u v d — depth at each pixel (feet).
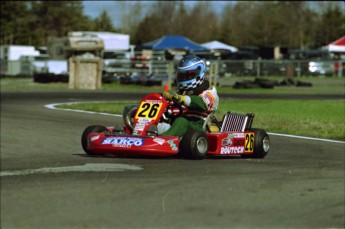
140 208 38.65
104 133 59.36
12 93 186.29
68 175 48.78
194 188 43.42
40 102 151.02
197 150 56.18
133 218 36.81
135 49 343.46
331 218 37.50
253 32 592.60
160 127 58.44
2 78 311.47
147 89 219.00
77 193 42.34
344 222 36.81
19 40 562.25
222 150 58.23
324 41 584.40
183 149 56.18
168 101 59.16
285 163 57.57
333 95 188.65
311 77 294.05
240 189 43.57
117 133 59.88
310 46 606.96
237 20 636.48
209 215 37.40
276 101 155.33
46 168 53.52
